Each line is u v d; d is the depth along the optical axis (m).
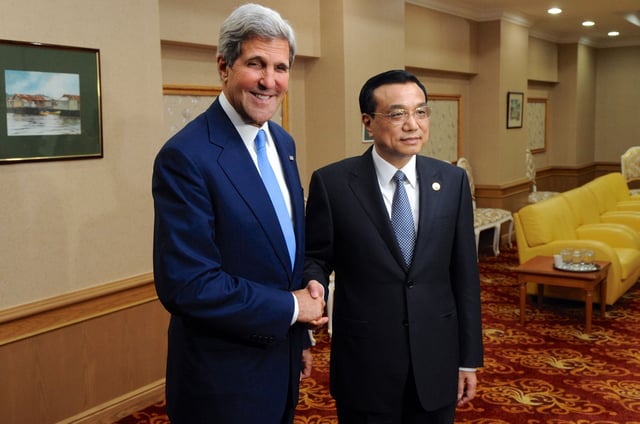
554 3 6.75
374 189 1.70
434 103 6.90
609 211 6.41
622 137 10.65
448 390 1.69
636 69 10.40
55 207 2.69
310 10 4.82
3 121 2.47
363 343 1.69
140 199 3.04
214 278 1.33
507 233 7.83
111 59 2.86
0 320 2.49
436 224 1.68
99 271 2.88
